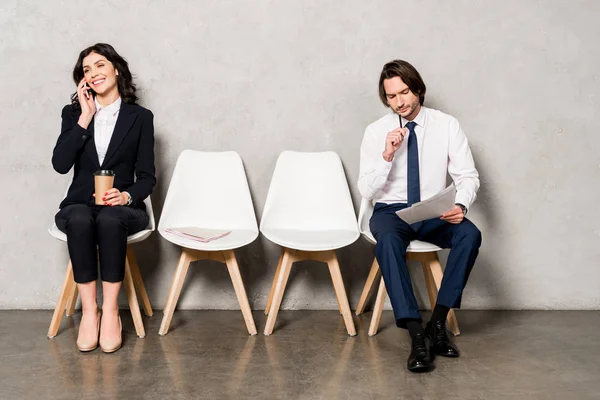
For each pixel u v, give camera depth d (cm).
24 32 300
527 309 314
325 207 292
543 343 256
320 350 246
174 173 293
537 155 310
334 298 314
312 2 303
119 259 244
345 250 312
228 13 303
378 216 265
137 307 262
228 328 278
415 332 227
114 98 276
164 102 306
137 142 275
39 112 303
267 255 312
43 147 304
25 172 305
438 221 257
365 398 198
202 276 312
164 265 311
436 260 263
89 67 268
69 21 300
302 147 309
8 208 305
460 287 240
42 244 307
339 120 308
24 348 246
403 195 272
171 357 237
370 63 306
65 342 254
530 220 312
